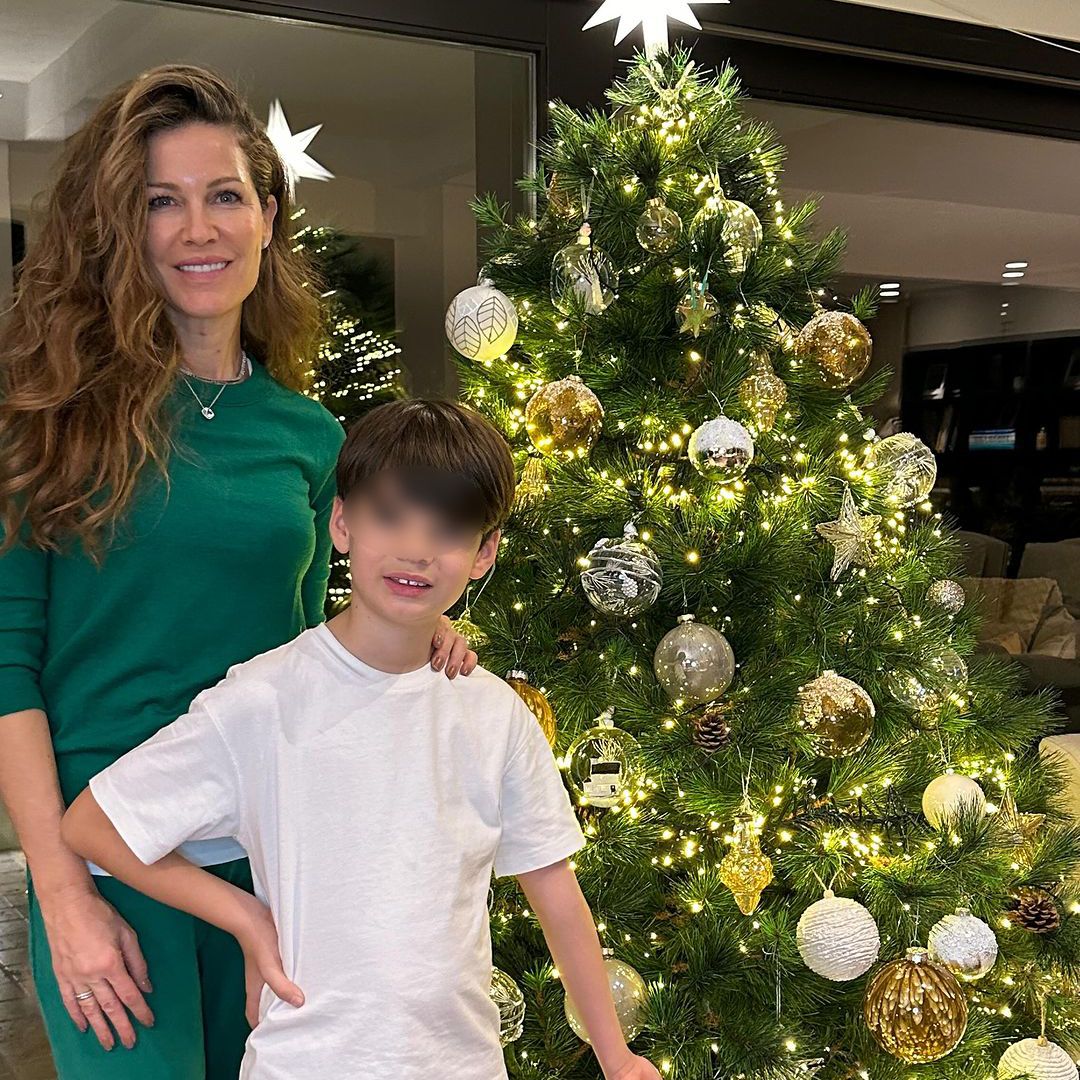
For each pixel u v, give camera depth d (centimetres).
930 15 276
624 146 186
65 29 199
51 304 134
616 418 187
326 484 155
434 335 234
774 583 184
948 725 202
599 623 188
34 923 135
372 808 123
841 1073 181
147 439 130
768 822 183
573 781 169
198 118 136
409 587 125
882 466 196
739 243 179
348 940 120
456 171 234
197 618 136
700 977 171
